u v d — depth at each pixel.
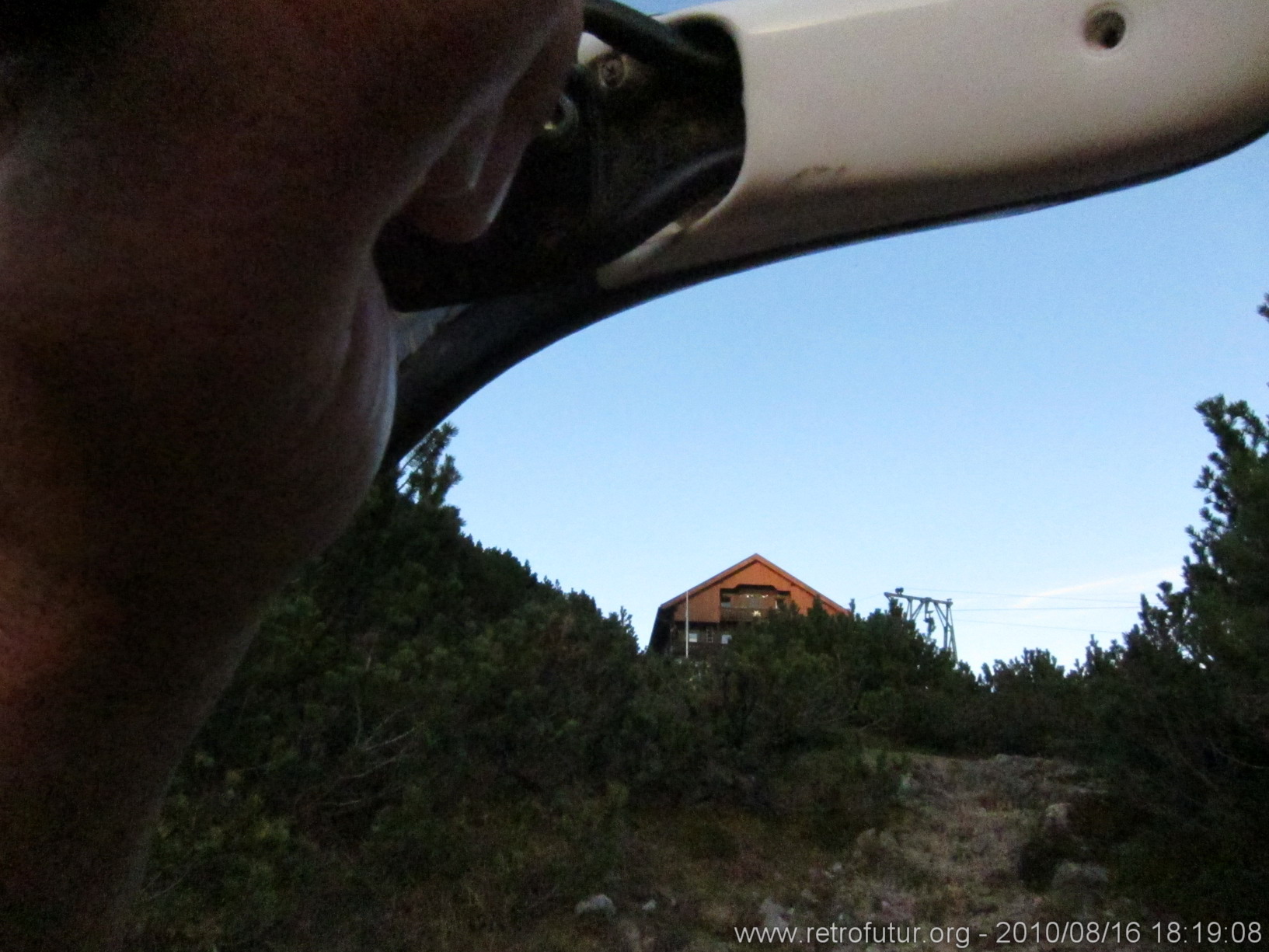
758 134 0.84
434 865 5.60
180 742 0.61
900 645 14.73
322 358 0.42
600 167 0.88
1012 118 0.78
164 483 0.43
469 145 0.44
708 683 9.64
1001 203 0.82
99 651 0.50
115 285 0.37
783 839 7.84
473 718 7.34
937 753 12.24
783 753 9.23
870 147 0.82
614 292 0.98
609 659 8.86
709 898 6.41
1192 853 6.37
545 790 7.21
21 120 0.40
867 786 8.57
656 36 0.87
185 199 0.37
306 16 0.36
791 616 15.73
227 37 0.36
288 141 0.36
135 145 0.37
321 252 0.39
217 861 4.35
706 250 0.93
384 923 4.92
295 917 4.53
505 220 0.86
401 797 6.01
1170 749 6.48
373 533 7.62
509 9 0.37
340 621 7.06
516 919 5.45
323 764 5.70
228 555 0.49
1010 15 0.79
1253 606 6.28
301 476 0.47
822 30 0.84
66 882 0.58
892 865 7.35
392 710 6.10
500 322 1.01
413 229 0.81
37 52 0.39
